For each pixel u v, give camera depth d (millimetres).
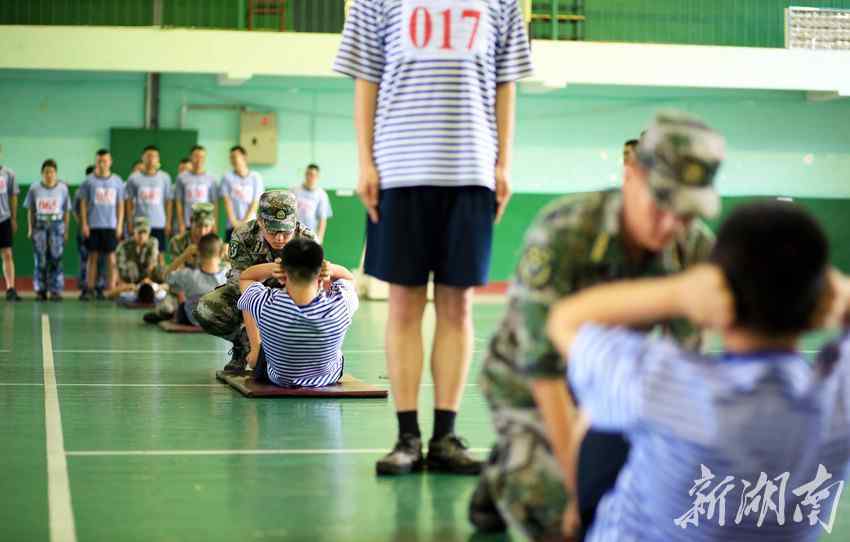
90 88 18047
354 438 4805
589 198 2512
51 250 15336
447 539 3148
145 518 3355
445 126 3871
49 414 5391
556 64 17203
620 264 2484
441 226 3943
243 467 4152
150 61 16453
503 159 4016
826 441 2029
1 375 6895
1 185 14969
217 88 18406
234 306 6836
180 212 15594
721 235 1909
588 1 18672
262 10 17469
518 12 4074
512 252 19406
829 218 20000
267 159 18531
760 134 19906
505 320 2746
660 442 2029
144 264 14039
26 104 17891
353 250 18844
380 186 3961
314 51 16750
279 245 6555
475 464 4020
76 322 11258
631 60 17391
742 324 1918
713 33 18922
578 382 2020
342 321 6070
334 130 18797
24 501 3561
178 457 4332
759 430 1950
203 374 7137
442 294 4023
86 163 18078
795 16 17938
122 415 5383
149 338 9641
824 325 1934
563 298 2475
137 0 17578
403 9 3914
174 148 18172
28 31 16219
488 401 2775
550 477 2631
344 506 3531
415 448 4051
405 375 4043
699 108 19750
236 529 3232
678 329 2664
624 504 2195
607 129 19594
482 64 3938
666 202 2154
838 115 20078
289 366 6109
